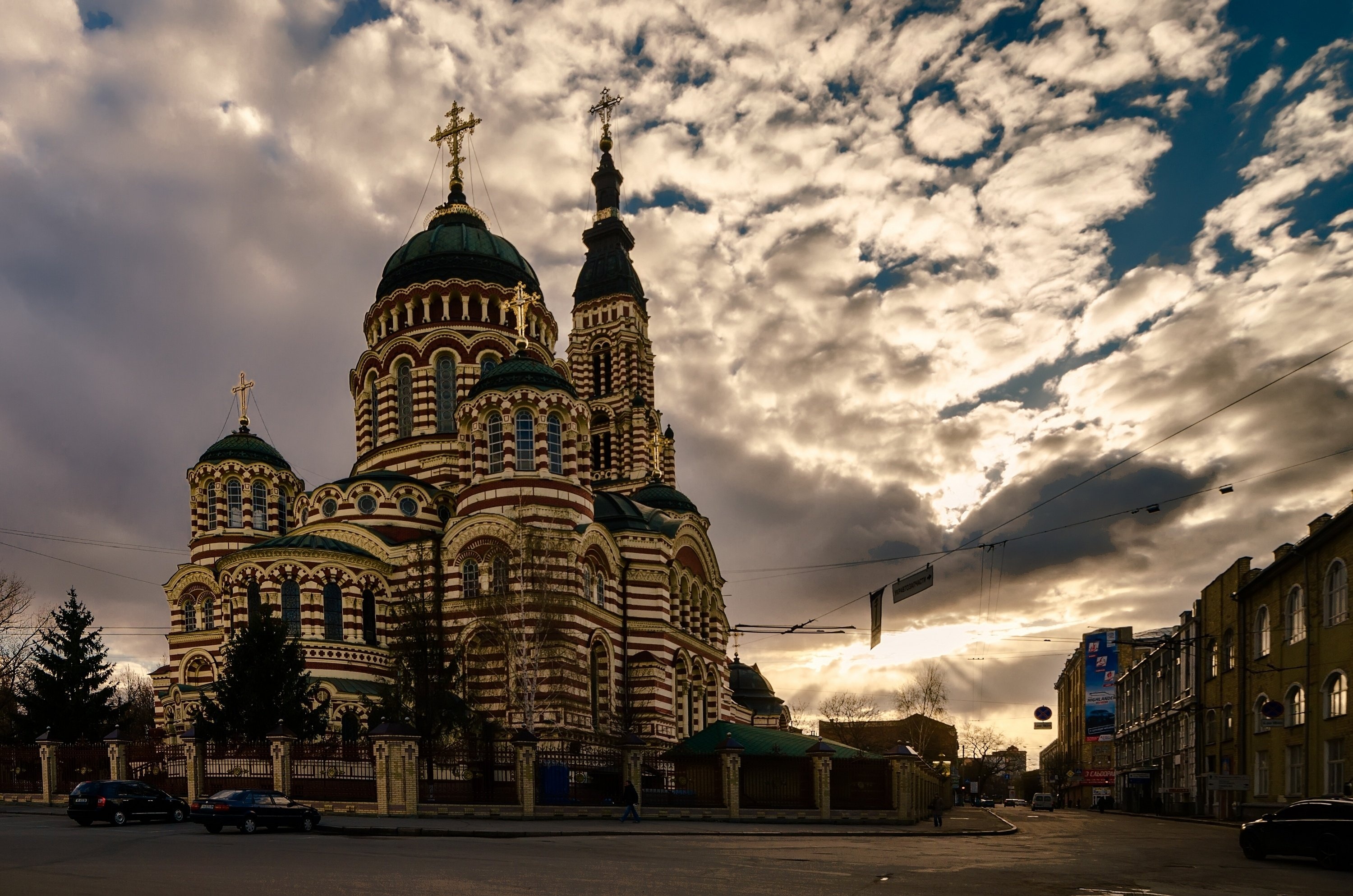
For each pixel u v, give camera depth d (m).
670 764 61.50
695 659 80.56
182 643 77.12
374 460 84.12
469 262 86.75
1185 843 45.31
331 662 63.88
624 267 112.62
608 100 121.12
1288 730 62.22
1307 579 58.84
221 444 85.50
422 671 58.59
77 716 67.38
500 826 43.34
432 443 81.44
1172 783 94.44
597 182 118.19
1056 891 24.70
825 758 58.97
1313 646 57.81
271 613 57.59
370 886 22.42
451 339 83.69
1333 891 25.81
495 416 71.12
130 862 26.41
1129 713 121.44
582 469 73.00
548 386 70.81
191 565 80.12
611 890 22.58
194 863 26.45
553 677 61.91
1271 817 34.66
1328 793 56.06
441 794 49.12
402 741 46.94
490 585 66.81
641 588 75.25
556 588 65.25
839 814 58.16
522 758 49.97
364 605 68.25
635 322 111.25
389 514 75.19
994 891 24.66
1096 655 136.12
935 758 164.88
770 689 129.12
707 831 45.75
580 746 59.31
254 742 50.41
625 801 52.31
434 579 69.25
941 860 33.47
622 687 72.62
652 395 111.75
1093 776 134.88
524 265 91.19
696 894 22.28
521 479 68.75
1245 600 71.00
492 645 64.25
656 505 88.06
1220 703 76.50
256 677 54.62
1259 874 30.14
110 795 41.47
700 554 85.38
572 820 49.78
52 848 30.05
